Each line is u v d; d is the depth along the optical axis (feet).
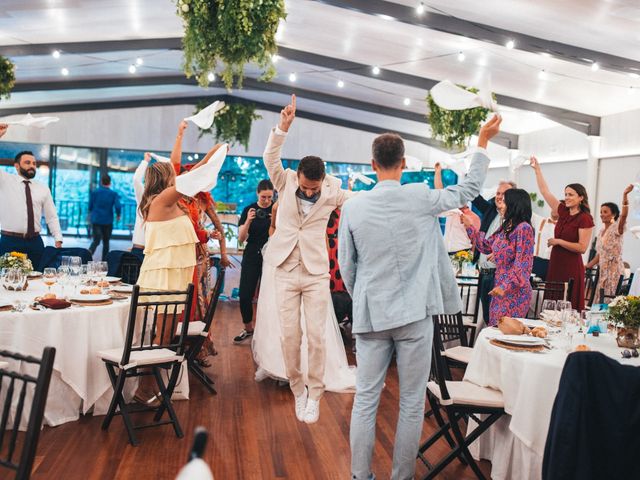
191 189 13.30
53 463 11.28
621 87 31.17
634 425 7.75
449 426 12.03
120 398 12.79
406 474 9.73
